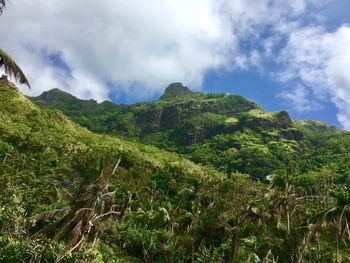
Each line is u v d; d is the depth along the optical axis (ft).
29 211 124.98
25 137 298.76
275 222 136.46
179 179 275.18
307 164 519.19
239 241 136.46
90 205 95.96
